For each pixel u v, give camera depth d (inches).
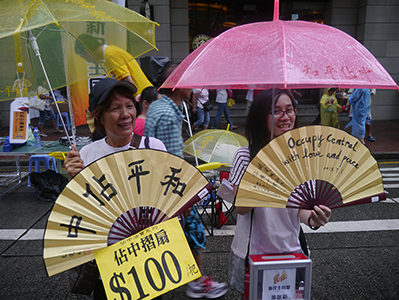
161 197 57.4
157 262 56.3
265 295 62.4
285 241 70.7
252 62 58.4
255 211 69.9
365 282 116.6
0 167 284.8
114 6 76.9
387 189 219.0
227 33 65.5
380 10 443.8
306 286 62.8
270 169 56.4
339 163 57.1
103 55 84.4
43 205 194.2
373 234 154.2
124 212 55.9
